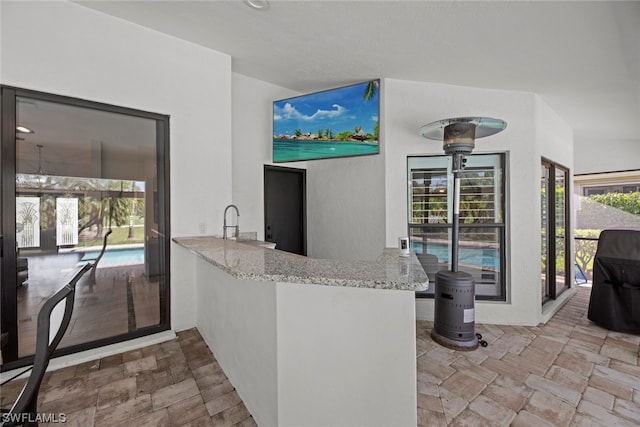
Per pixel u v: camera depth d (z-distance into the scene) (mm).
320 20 2244
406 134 3225
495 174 3217
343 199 3750
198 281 2777
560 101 3355
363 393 1322
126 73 2439
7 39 1994
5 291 2033
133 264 2557
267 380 1456
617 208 4887
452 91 3184
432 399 1830
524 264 3076
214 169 2941
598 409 1741
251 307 1631
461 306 2525
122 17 2379
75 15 2217
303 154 3549
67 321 1147
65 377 1984
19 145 2076
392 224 3256
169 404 1720
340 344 1334
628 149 4781
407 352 1294
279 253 1865
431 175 3311
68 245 2279
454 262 2732
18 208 2082
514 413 1705
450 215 3281
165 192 2689
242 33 2547
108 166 2436
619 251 2953
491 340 2693
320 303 1346
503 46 2330
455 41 2336
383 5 1993
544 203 3639
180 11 2266
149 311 2631
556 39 2164
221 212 2980
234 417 1618
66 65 2189
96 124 2373
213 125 2926
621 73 2652
